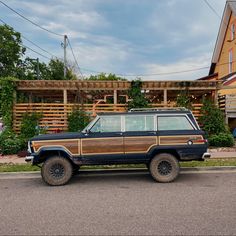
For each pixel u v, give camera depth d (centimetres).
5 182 887
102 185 821
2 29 3734
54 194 734
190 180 861
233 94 1834
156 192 731
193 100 1980
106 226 506
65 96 1672
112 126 862
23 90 1712
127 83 1666
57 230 494
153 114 868
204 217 540
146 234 467
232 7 2903
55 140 841
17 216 570
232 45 2945
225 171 995
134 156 849
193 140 852
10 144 1398
